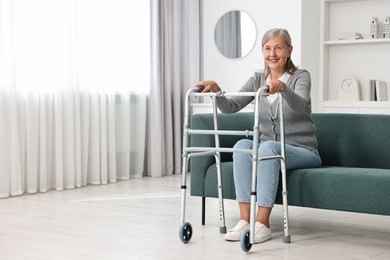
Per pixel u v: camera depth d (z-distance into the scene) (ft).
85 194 14.94
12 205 13.33
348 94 18.51
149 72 18.45
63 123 15.81
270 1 18.49
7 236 10.16
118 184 16.84
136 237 10.06
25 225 11.10
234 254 8.89
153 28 18.35
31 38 14.92
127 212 12.44
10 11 14.33
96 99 16.61
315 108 18.79
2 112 14.35
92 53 16.52
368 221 11.55
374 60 18.52
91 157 16.69
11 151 14.55
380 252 9.13
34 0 14.96
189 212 12.44
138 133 18.22
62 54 15.57
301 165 10.15
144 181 17.51
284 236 9.70
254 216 9.02
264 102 10.37
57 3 15.40
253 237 8.98
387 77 18.35
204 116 11.10
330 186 9.58
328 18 19.17
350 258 8.73
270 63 10.32
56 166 15.55
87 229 10.74
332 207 9.59
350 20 18.88
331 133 11.37
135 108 18.24
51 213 12.33
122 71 17.54
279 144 9.75
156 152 18.51
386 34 17.97
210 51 19.65
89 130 16.67
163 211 12.54
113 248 9.28
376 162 10.96
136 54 18.02
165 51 18.79
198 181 10.95
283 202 9.67
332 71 19.20
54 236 10.16
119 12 17.39
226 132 9.50
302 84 10.11
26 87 14.85
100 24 16.74
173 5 19.06
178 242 9.68
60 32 15.51
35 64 15.01
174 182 17.29
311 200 9.77
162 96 18.74
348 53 18.92
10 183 14.64
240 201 9.83
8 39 14.35
